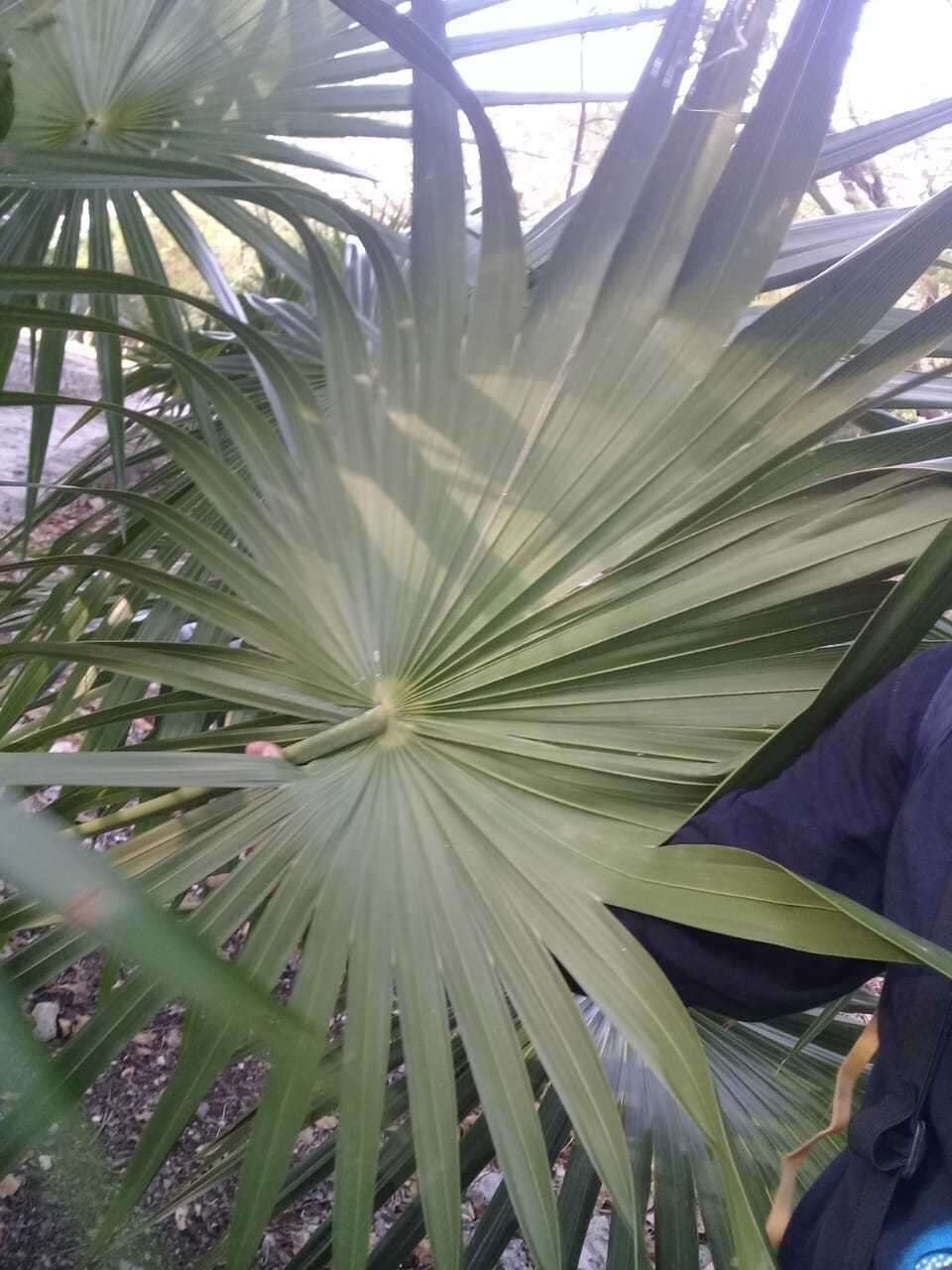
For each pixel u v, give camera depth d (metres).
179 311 1.75
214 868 1.08
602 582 1.24
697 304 1.24
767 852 0.99
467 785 1.21
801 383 1.20
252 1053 0.94
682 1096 0.90
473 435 1.32
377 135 1.71
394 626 1.31
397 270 1.29
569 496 1.28
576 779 1.19
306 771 1.20
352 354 1.38
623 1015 0.97
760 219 1.21
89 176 1.08
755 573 1.19
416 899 1.07
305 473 1.35
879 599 1.17
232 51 1.54
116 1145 2.25
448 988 1.01
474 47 1.54
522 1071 0.97
